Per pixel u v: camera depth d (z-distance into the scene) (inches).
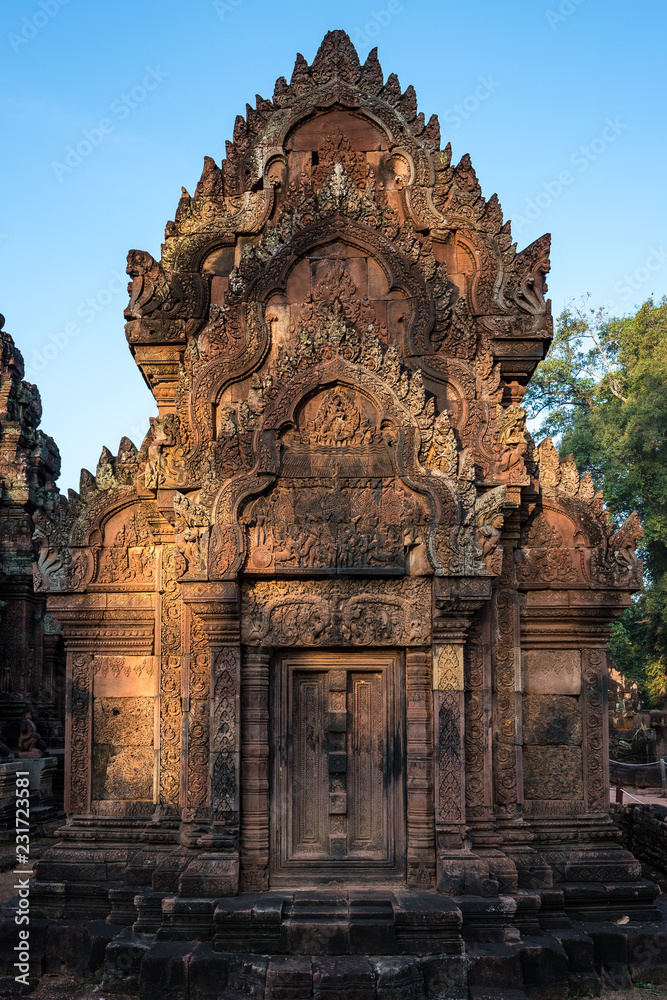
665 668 1498.5
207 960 313.0
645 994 334.0
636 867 379.9
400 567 365.7
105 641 419.2
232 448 372.8
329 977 300.8
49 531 424.5
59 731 947.3
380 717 373.4
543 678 406.0
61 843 403.9
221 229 411.5
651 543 1451.8
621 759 1061.8
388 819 365.1
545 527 413.7
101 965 350.0
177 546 363.9
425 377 390.6
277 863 361.1
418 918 318.3
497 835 363.3
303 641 367.6
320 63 420.8
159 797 390.3
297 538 367.9
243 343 391.9
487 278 404.8
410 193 410.0
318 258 400.8
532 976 324.8
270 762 368.2
